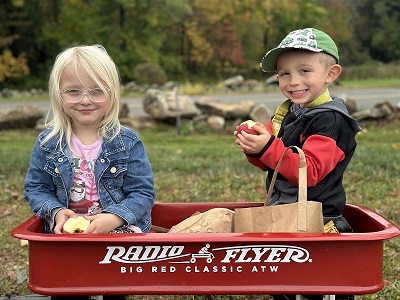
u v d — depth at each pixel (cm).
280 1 5494
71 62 324
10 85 4397
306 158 313
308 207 295
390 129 1346
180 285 275
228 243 271
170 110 1416
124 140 336
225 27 5156
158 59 4925
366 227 336
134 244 271
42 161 335
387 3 6738
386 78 4944
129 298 420
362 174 741
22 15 4644
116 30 4778
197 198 661
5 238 540
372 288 277
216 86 3416
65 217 312
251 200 646
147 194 333
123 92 3206
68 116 335
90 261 272
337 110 329
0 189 714
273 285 275
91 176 331
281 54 345
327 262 274
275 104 2089
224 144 1170
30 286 278
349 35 6200
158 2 4797
